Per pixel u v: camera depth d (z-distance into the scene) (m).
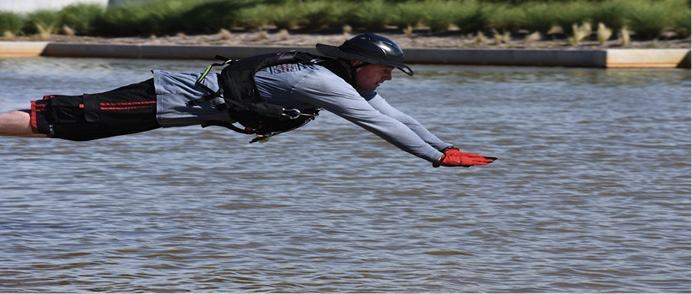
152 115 18.70
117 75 68.25
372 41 18.52
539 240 22.47
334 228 23.50
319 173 30.86
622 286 19.06
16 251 21.09
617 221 24.38
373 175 30.53
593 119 44.34
